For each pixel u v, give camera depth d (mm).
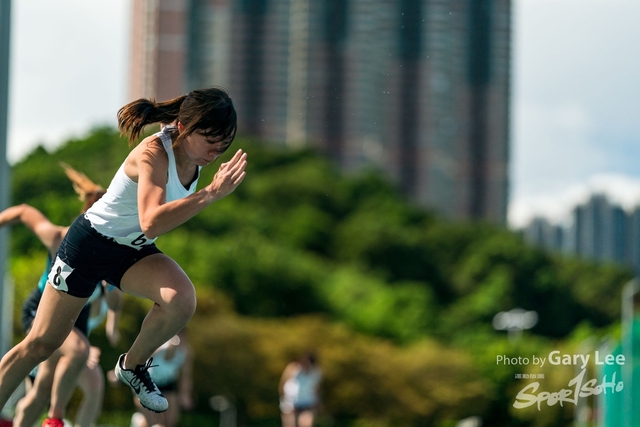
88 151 101000
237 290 121500
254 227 153500
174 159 10977
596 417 34094
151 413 23016
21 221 16109
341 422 106938
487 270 177125
